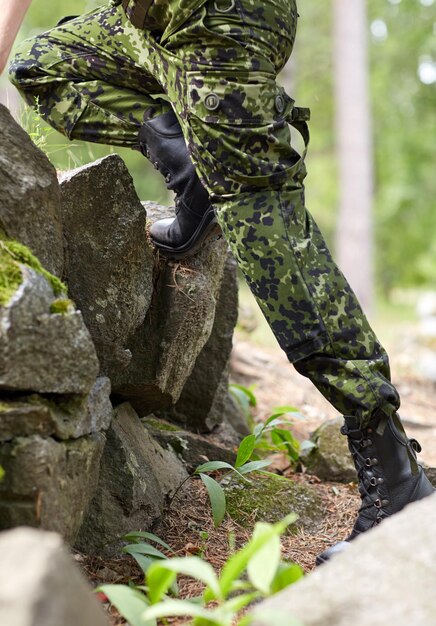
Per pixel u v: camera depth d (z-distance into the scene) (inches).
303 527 102.7
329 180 749.3
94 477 76.0
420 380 239.6
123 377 96.9
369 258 521.7
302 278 76.9
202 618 58.4
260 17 77.5
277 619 51.6
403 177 733.3
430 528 59.7
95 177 88.1
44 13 563.8
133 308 92.4
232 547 86.0
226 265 122.3
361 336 78.5
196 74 77.5
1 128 78.0
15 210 76.4
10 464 65.1
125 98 91.2
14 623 43.2
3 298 65.4
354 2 510.9
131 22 84.8
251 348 202.2
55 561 47.5
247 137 76.9
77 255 87.8
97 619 50.3
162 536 91.9
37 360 66.5
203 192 88.1
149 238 98.4
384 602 54.1
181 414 124.3
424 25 652.7
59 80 92.0
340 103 518.3
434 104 698.8
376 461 80.5
